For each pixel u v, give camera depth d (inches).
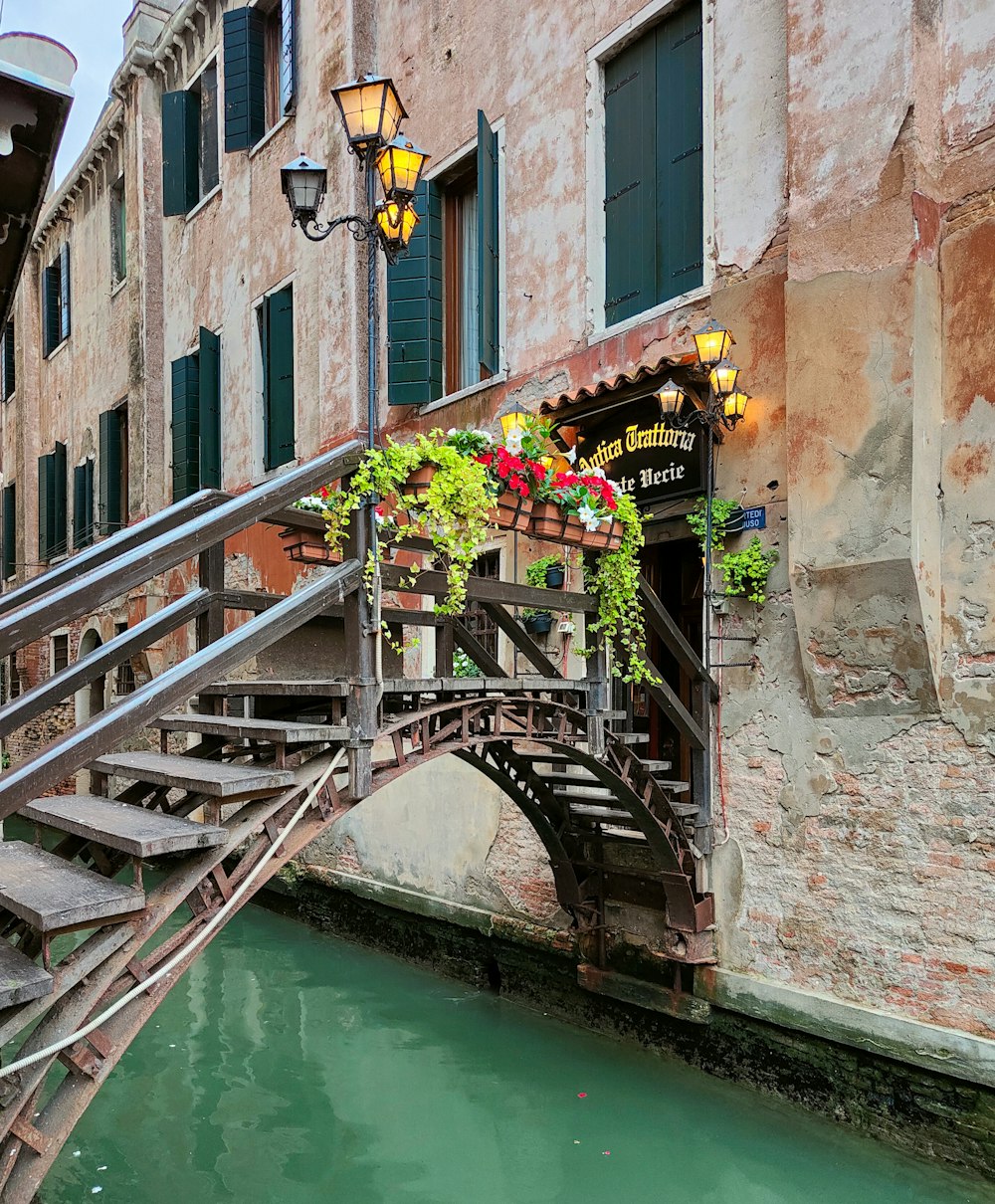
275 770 140.9
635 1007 265.1
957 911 199.6
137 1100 247.0
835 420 215.3
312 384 434.3
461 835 328.5
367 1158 215.3
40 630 111.2
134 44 573.0
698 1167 205.0
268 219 470.9
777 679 234.4
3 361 834.2
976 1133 193.6
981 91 203.8
